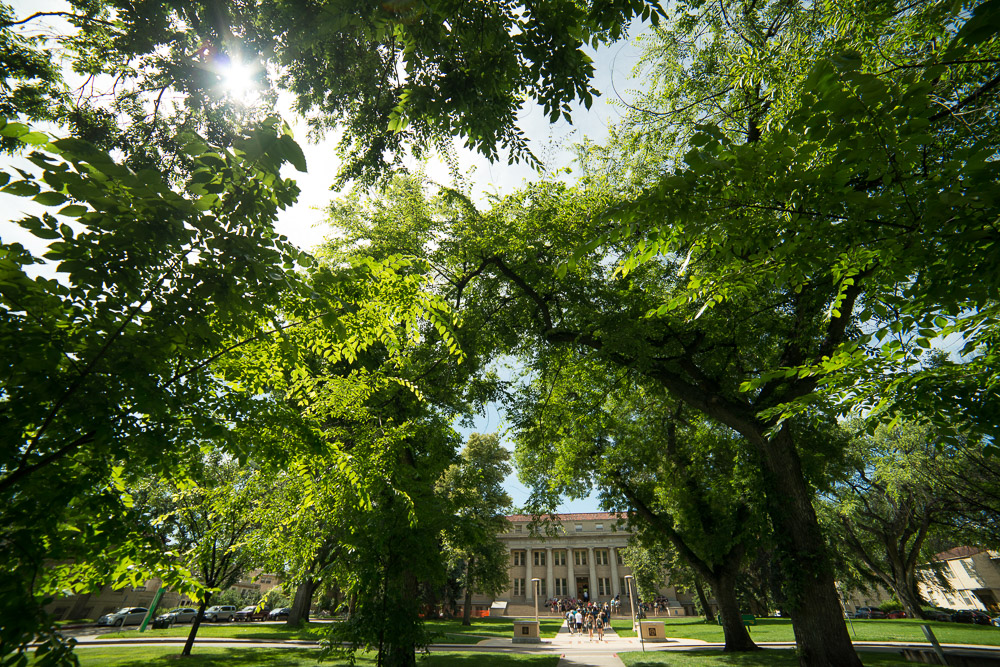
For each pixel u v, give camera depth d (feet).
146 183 8.06
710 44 34.17
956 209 9.56
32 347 7.91
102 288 8.50
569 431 60.49
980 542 75.51
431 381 43.11
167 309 9.18
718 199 11.05
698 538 59.77
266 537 32.07
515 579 226.58
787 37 27.94
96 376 8.76
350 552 28.32
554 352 48.96
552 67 14.67
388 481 24.61
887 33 21.89
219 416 12.20
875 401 18.04
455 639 79.77
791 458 38.17
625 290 38.32
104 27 19.13
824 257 12.37
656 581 144.05
